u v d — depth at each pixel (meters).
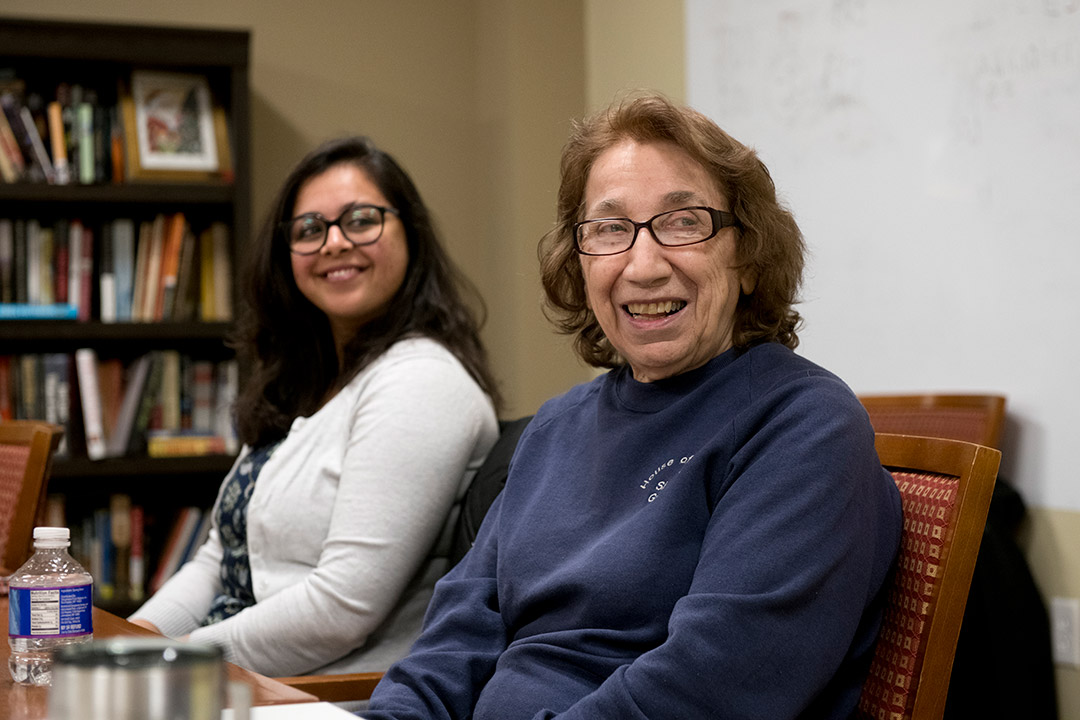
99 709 0.59
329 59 3.92
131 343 3.57
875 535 1.08
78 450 3.32
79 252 3.36
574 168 1.37
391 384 1.82
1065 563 2.20
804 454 1.07
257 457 1.98
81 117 3.36
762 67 2.99
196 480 3.57
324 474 1.82
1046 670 2.17
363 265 1.96
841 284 2.76
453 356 1.92
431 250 2.03
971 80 2.41
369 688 1.49
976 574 2.10
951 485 1.11
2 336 3.23
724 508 1.10
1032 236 2.28
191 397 3.44
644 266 1.25
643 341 1.27
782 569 1.02
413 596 1.79
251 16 3.84
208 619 1.92
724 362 1.26
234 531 1.93
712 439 1.17
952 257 2.46
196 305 3.47
